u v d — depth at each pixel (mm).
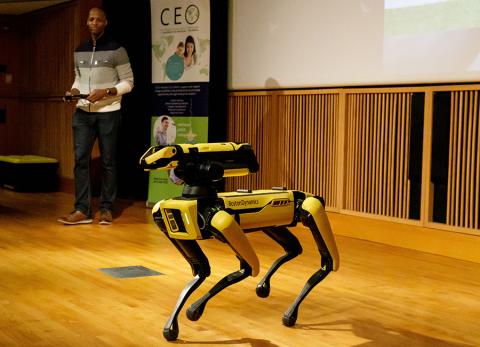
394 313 3250
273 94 5879
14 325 2957
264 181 6016
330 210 5453
